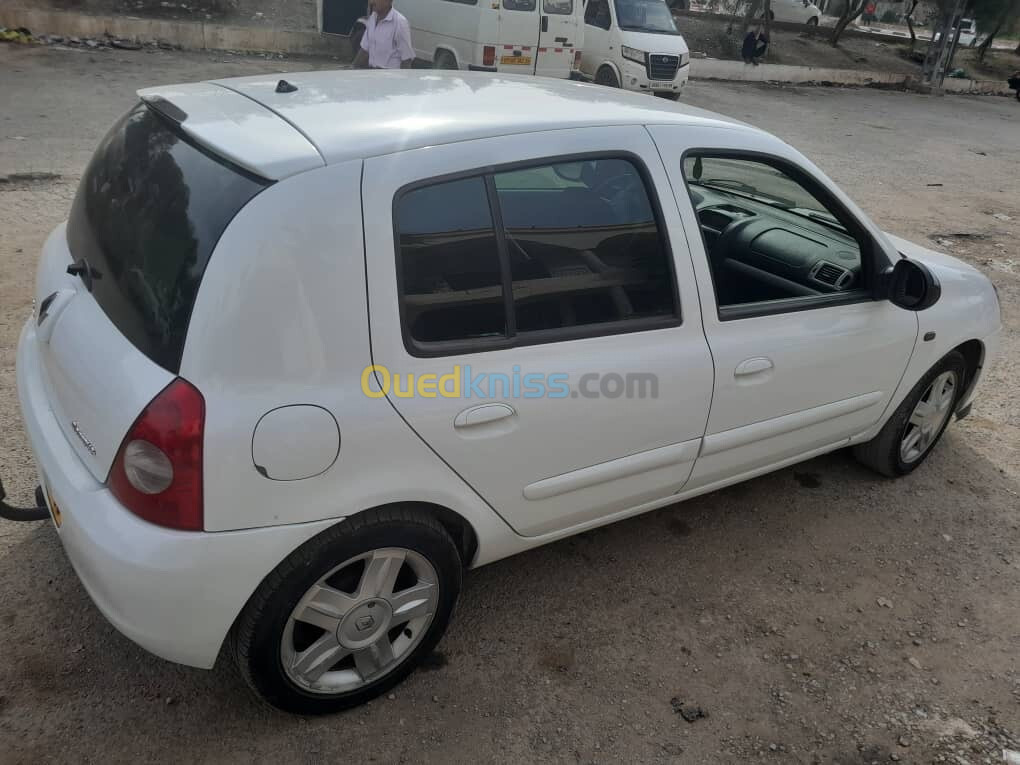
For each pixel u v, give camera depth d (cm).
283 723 236
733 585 312
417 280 214
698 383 269
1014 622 308
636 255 256
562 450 247
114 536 193
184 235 199
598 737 242
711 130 281
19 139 769
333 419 201
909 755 247
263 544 200
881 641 292
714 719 253
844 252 327
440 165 218
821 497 372
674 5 2508
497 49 1154
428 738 236
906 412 363
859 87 2195
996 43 4025
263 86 257
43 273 256
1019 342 562
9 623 257
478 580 301
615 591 302
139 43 1312
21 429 349
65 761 218
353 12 1423
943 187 1047
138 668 248
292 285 195
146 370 193
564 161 240
